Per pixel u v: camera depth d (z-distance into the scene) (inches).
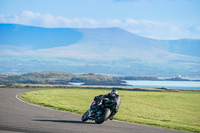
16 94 2149.4
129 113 1481.3
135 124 1013.2
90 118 965.8
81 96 2197.3
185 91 3681.1
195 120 1448.1
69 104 1679.4
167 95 2578.7
